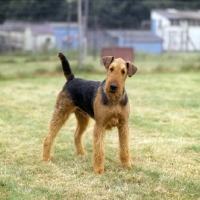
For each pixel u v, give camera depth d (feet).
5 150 24.45
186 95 44.96
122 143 21.48
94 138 20.89
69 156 23.75
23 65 73.72
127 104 20.89
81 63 64.34
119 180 19.48
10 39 105.91
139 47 122.21
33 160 22.71
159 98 42.83
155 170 21.01
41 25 126.31
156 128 30.42
